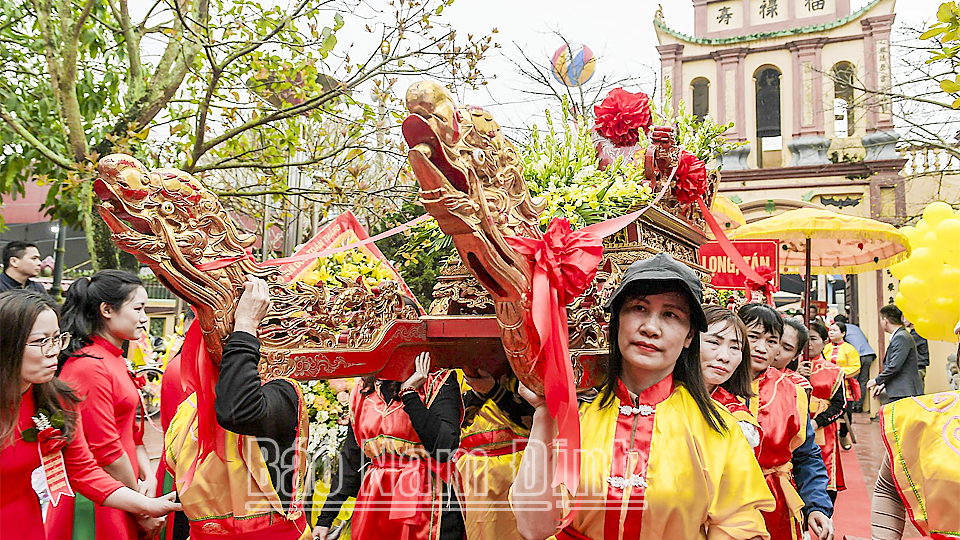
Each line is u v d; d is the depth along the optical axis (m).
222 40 5.61
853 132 14.77
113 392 2.92
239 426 1.89
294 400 2.16
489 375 2.84
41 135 5.98
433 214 1.53
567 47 6.42
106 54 6.60
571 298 1.83
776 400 3.06
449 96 1.48
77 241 11.77
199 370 2.01
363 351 2.29
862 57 14.89
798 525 2.99
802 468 3.18
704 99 16.19
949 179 13.81
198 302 1.93
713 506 1.92
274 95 6.09
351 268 4.22
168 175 1.87
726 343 2.67
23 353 2.28
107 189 1.78
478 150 1.62
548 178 2.88
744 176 15.23
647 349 1.97
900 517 2.33
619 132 3.38
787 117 15.38
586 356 2.26
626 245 2.64
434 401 3.03
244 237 2.04
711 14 16.06
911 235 6.17
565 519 1.97
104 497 2.60
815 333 5.14
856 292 14.05
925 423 2.19
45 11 5.64
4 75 6.12
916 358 8.29
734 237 5.89
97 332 2.99
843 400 4.68
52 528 2.77
